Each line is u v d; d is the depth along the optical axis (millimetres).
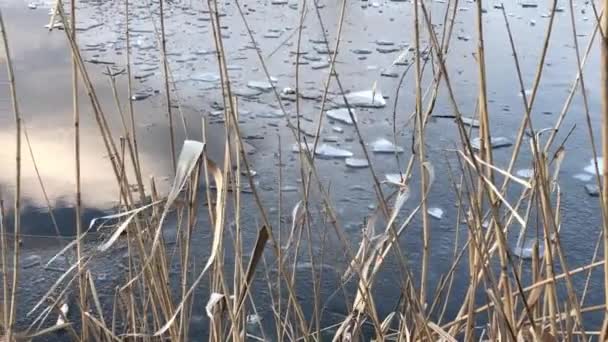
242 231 2641
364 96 4125
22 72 4355
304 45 5113
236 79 4402
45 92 4055
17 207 1193
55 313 2154
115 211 2764
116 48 4898
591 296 2289
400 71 4566
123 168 1283
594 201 2934
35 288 2268
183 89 4195
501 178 3029
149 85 4250
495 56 4887
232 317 1199
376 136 3619
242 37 5277
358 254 1412
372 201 2945
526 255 2383
